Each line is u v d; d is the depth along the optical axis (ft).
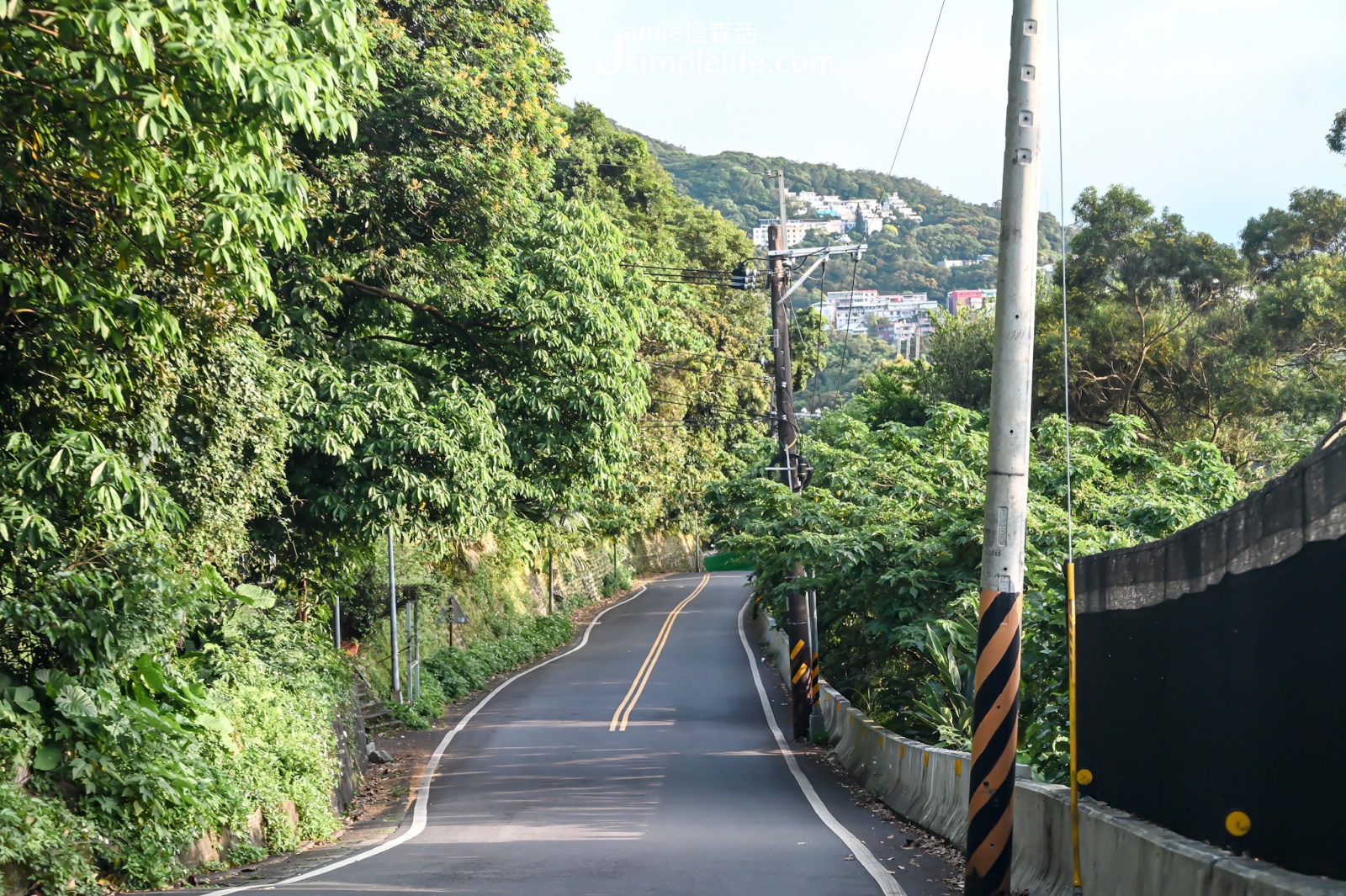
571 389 62.18
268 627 54.49
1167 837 22.30
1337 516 16.43
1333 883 16.25
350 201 52.75
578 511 118.01
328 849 41.57
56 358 30.86
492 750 74.54
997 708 28.63
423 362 61.41
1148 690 24.56
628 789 58.54
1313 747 17.12
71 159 26.27
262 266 30.35
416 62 54.65
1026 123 28.50
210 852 35.60
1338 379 99.09
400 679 90.43
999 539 28.73
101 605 32.32
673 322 101.96
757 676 110.93
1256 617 19.13
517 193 59.21
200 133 25.49
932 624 59.98
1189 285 113.80
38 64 22.66
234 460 43.37
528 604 147.84
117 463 30.37
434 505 59.31
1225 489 66.49
